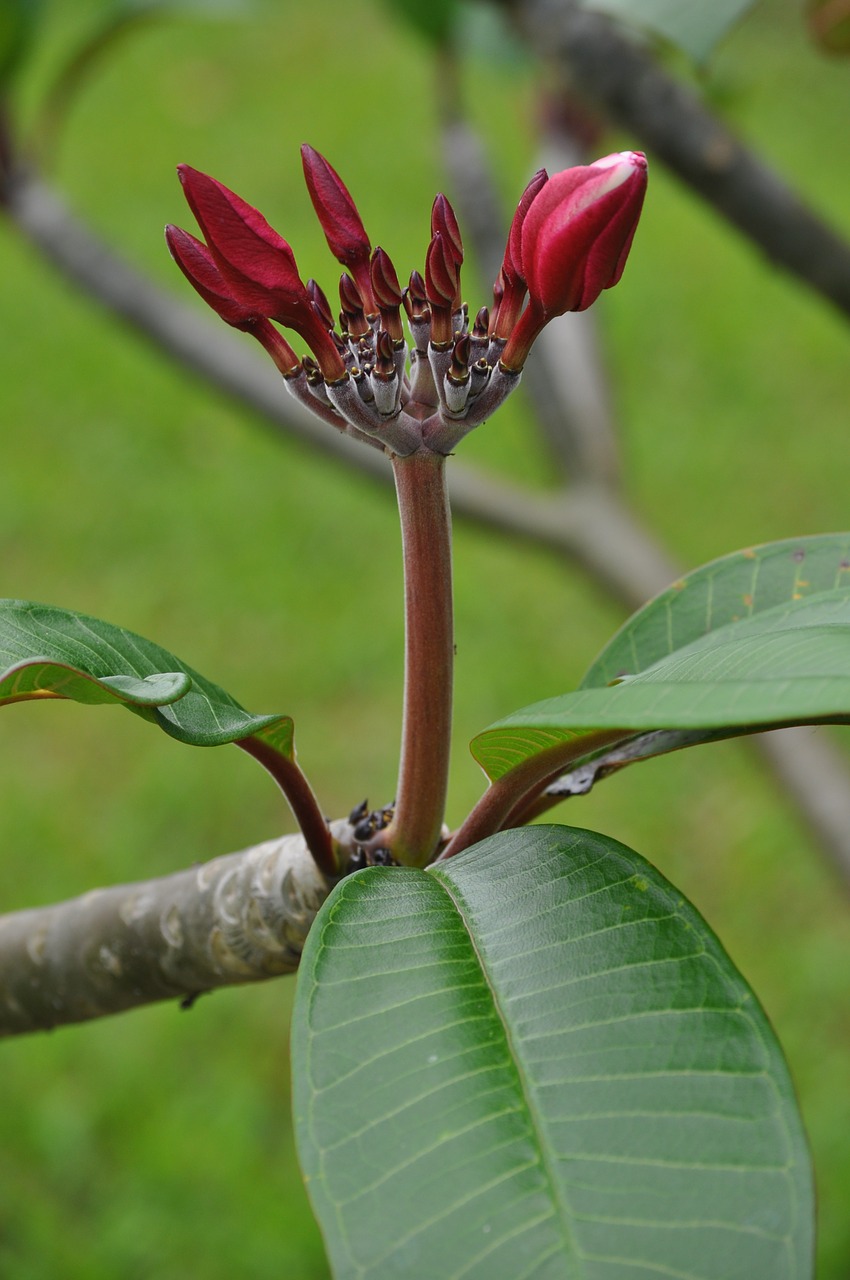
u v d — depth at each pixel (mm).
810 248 2533
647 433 7438
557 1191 898
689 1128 930
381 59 12047
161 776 5703
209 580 6746
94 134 10891
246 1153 4270
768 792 5418
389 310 1121
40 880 5277
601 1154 920
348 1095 966
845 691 874
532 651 6184
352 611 6508
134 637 1314
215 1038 4656
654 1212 885
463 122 3684
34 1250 4023
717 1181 898
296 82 11680
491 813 1295
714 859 5238
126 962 1523
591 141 3623
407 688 1254
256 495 7309
